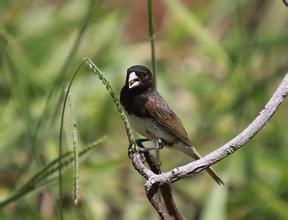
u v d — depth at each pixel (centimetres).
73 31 1258
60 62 1209
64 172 977
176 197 1119
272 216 1073
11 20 1209
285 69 1182
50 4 1355
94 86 1187
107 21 1262
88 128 1173
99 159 1123
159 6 1488
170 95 1226
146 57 1262
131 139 619
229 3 1325
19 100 1071
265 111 602
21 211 1020
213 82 1278
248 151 1093
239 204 1070
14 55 1042
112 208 1089
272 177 1123
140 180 1098
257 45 1234
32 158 1008
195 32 1185
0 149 1084
